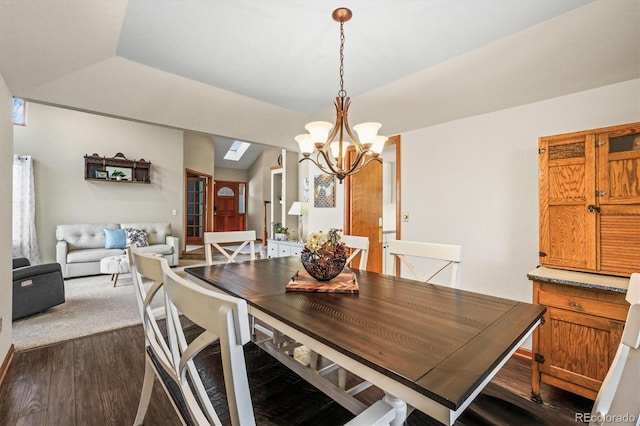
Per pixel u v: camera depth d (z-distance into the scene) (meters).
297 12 1.68
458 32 1.83
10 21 1.43
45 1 1.38
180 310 0.79
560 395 1.89
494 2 1.56
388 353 0.86
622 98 1.95
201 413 0.91
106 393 1.84
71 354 2.32
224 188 10.25
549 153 1.94
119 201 5.70
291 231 6.10
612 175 1.71
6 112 2.04
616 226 1.70
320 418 1.00
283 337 2.18
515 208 2.42
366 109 3.00
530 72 2.04
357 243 2.33
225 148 9.18
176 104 2.71
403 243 2.11
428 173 2.97
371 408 0.85
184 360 0.79
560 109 2.20
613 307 1.57
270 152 9.55
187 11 1.69
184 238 6.76
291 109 3.24
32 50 1.74
